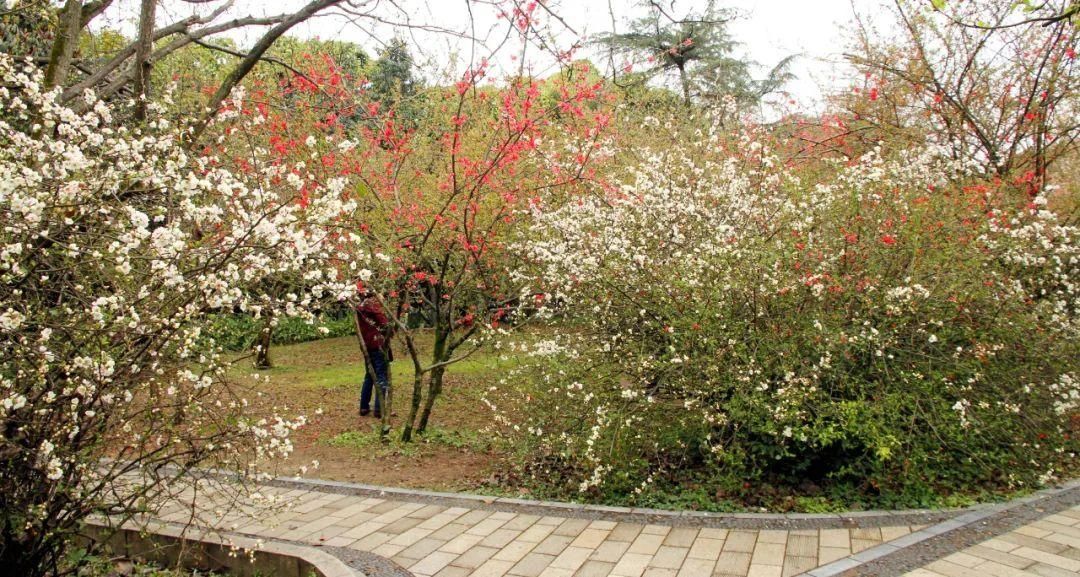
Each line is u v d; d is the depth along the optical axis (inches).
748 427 222.1
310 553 169.3
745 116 522.3
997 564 155.6
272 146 262.8
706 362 227.3
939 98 356.5
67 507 139.6
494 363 370.9
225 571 177.6
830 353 217.6
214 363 153.5
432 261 323.6
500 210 305.7
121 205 135.0
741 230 262.8
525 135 305.9
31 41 233.6
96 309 123.0
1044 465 233.3
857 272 233.0
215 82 346.3
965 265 227.1
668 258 258.1
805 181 273.0
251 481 166.2
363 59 447.2
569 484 233.9
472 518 206.1
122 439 142.6
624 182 349.7
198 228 157.9
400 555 177.0
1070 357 236.4
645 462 227.8
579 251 271.4
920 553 165.0
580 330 275.3
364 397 362.9
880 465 208.5
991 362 230.7
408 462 277.1
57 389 132.3
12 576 141.4
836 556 165.8
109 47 317.1
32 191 127.3
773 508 207.3
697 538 182.7
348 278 245.0
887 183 241.8
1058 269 251.1
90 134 136.4
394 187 305.6
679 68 648.4
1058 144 384.2
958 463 227.1
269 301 168.1
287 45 366.0
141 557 186.9
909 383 218.7
